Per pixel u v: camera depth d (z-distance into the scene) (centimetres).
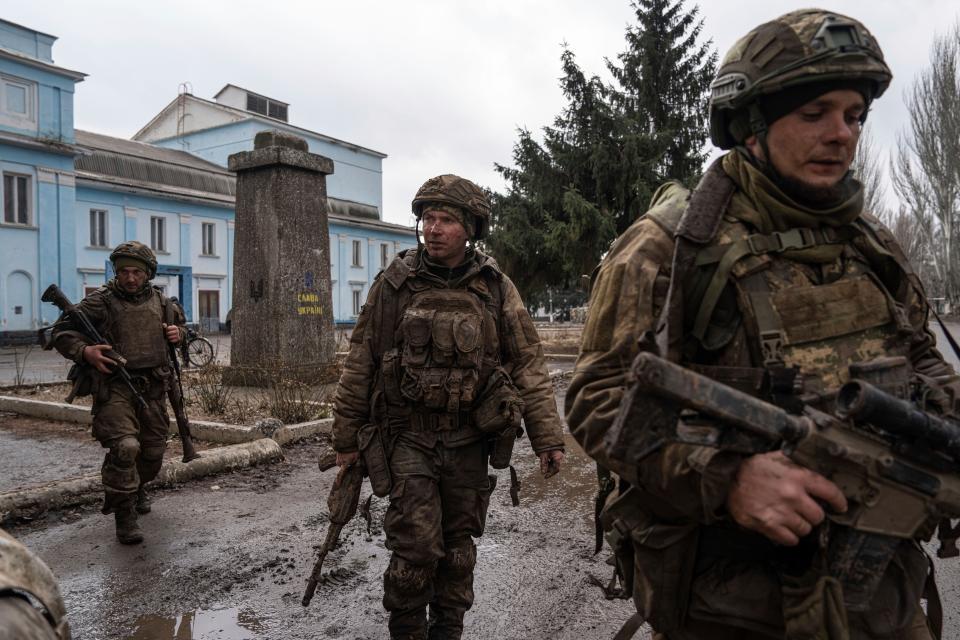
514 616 315
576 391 150
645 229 155
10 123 2569
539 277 2281
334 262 4203
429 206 278
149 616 315
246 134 4756
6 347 2502
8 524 433
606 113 2066
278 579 355
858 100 139
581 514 461
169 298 463
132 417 413
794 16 143
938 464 127
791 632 133
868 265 152
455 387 257
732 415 118
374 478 262
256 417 753
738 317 142
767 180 143
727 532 146
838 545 130
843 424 126
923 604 317
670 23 2303
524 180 2219
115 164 3334
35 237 2664
